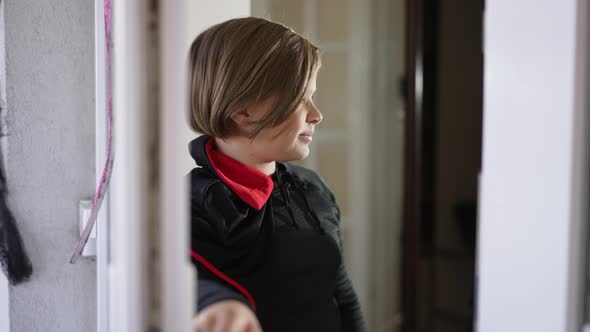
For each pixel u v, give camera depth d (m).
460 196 2.07
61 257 0.77
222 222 0.71
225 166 0.77
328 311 0.84
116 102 0.33
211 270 0.68
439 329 2.09
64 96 0.75
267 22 0.78
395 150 2.11
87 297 0.78
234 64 0.73
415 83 1.97
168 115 0.30
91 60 0.76
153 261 0.31
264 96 0.73
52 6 0.74
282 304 0.78
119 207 0.33
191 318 0.31
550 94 0.52
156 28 0.30
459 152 2.07
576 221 0.51
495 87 0.57
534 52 0.53
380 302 2.10
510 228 0.56
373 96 2.00
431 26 1.99
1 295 0.74
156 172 0.30
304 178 0.91
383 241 2.10
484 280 0.59
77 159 0.77
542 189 0.53
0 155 0.73
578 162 0.51
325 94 1.93
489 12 0.57
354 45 1.93
